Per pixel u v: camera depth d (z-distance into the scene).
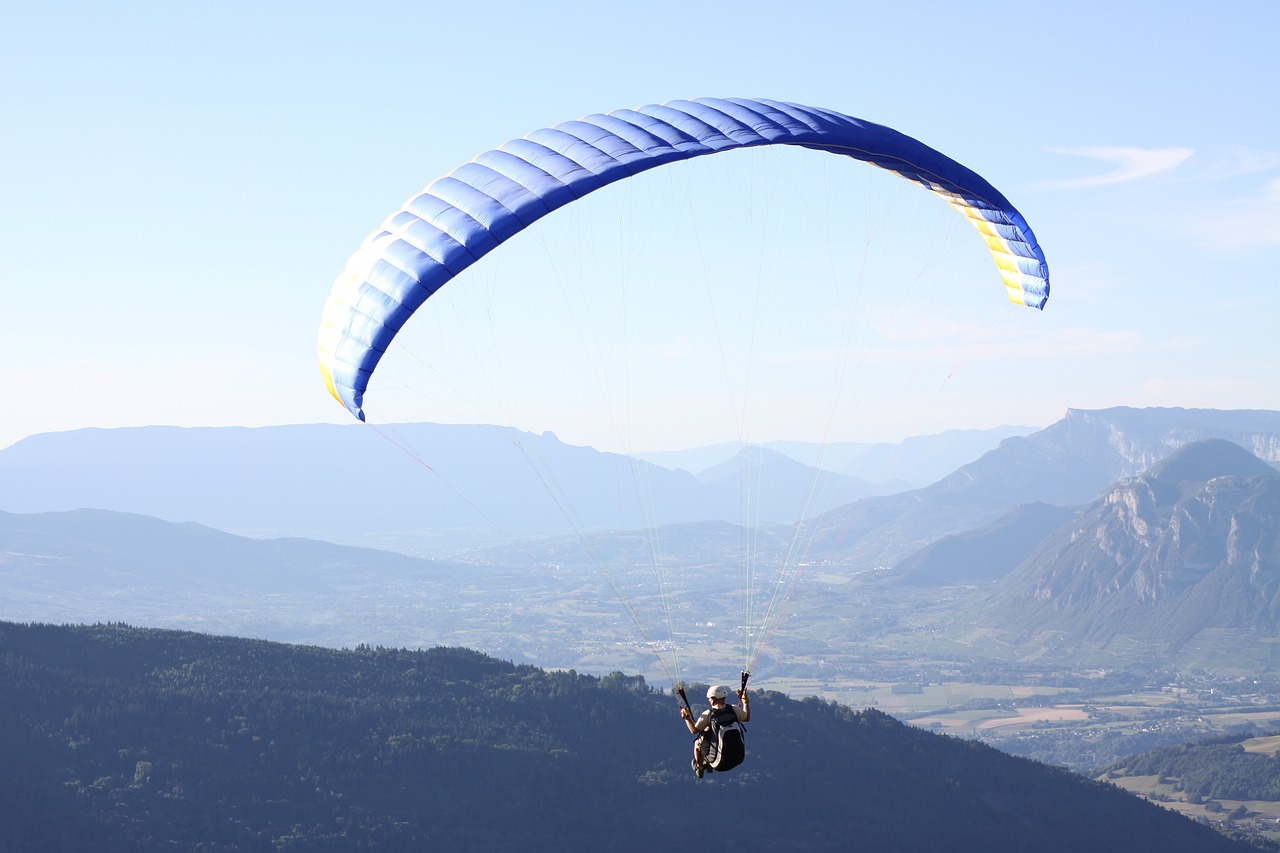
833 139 21.97
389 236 21.55
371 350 20.86
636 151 20.91
